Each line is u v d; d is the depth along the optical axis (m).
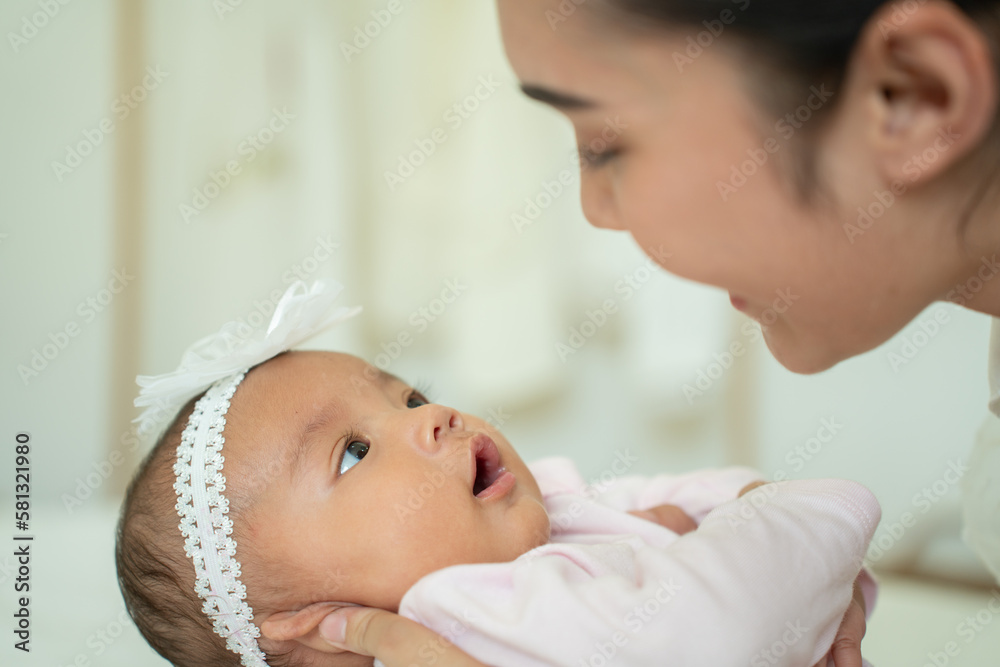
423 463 1.14
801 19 0.74
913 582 2.01
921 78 0.74
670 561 0.94
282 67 2.85
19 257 2.96
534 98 0.88
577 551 1.08
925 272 0.86
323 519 1.13
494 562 1.12
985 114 0.73
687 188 0.83
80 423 2.96
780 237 0.83
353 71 2.81
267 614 1.16
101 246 2.95
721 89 0.78
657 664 0.88
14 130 2.94
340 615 1.09
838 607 0.96
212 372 1.28
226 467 1.17
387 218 2.83
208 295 2.95
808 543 0.97
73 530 2.22
